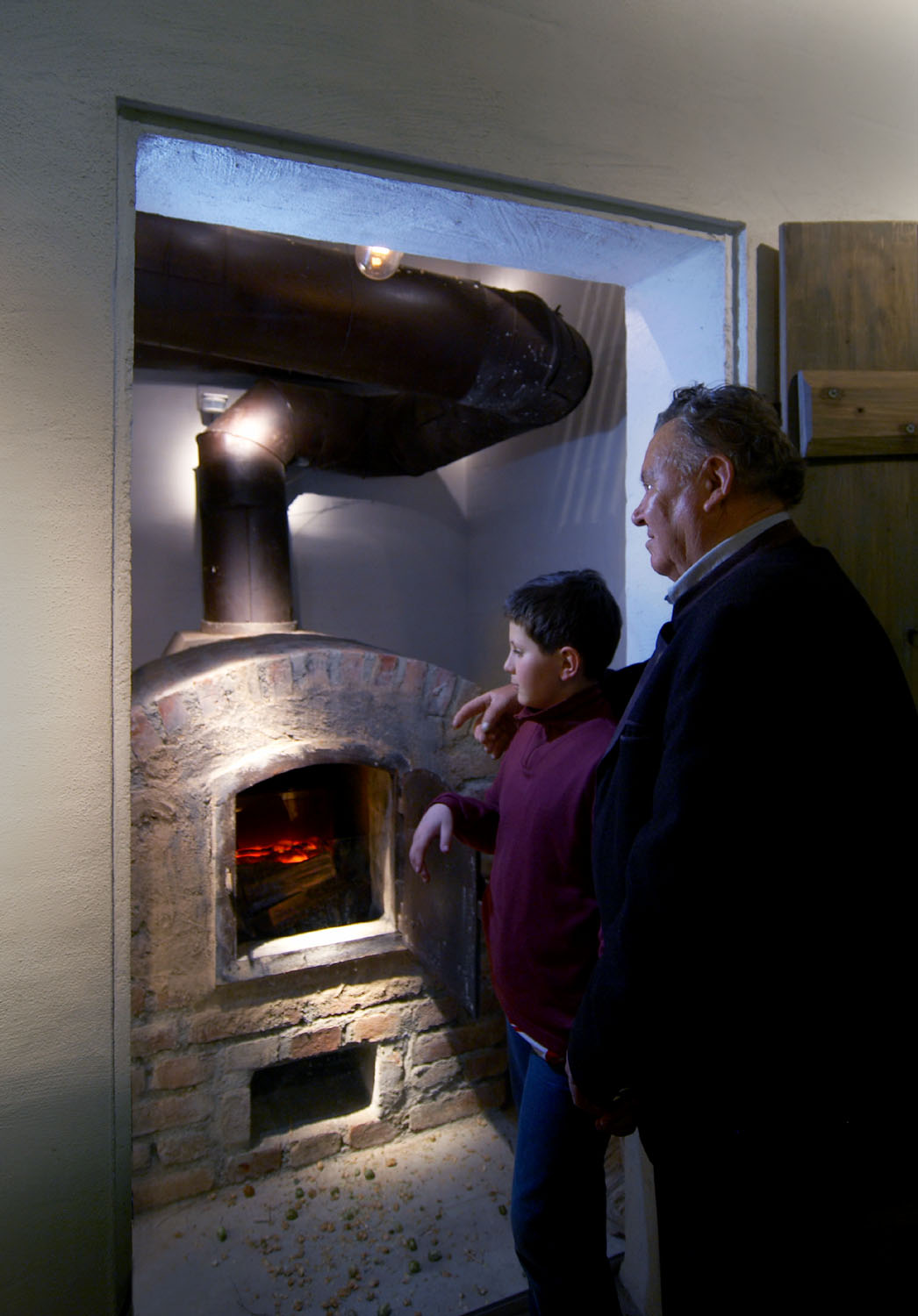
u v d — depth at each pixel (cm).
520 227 120
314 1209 174
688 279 132
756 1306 83
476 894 164
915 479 121
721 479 88
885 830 81
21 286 87
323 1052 187
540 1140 116
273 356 195
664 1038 82
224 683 172
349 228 120
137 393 313
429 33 104
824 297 120
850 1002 80
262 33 96
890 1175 85
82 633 91
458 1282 154
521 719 127
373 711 186
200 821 171
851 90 132
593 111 113
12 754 89
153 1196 173
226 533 272
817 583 83
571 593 124
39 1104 91
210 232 172
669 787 79
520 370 211
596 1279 115
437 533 370
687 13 119
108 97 90
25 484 88
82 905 92
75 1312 93
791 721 78
